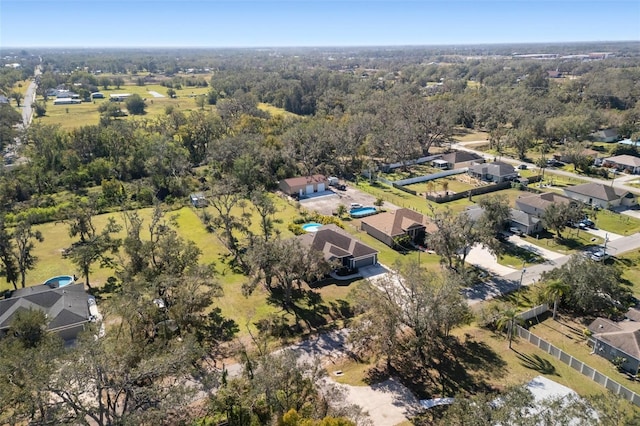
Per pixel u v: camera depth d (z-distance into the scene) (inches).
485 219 2304.4
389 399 1368.1
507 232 2652.6
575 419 1037.2
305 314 1830.7
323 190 3501.5
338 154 3949.3
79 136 4067.4
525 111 5354.3
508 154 4544.8
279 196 3363.7
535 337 1631.4
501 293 1978.3
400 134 4190.5
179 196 3415.4
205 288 1979.6
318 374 1246.9
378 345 1449.3
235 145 3747.5
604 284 1774.1
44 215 2908.5
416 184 3683.6
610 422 930.7
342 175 3914.9
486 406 997.2
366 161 4131.4
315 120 4817.9
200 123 4515.3
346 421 999.0
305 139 3927.2
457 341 1651.1
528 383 1423.5
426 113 4648.1
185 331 1553.9
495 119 5428.2
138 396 1080.8
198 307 1647.4
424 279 1587.1
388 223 2591.0
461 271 1950.1
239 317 1809.8
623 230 2669.8
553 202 2640.3
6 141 4581.7
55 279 2092.8
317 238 2251.5
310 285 2064.5
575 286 1803.6
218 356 1563.7
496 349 1608.0
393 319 1462.8
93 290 2020.2
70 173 3599.9
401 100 5354.3
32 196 3334.2
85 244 2177.7
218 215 2952.8
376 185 3644.2
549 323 1765.5
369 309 1550.2
